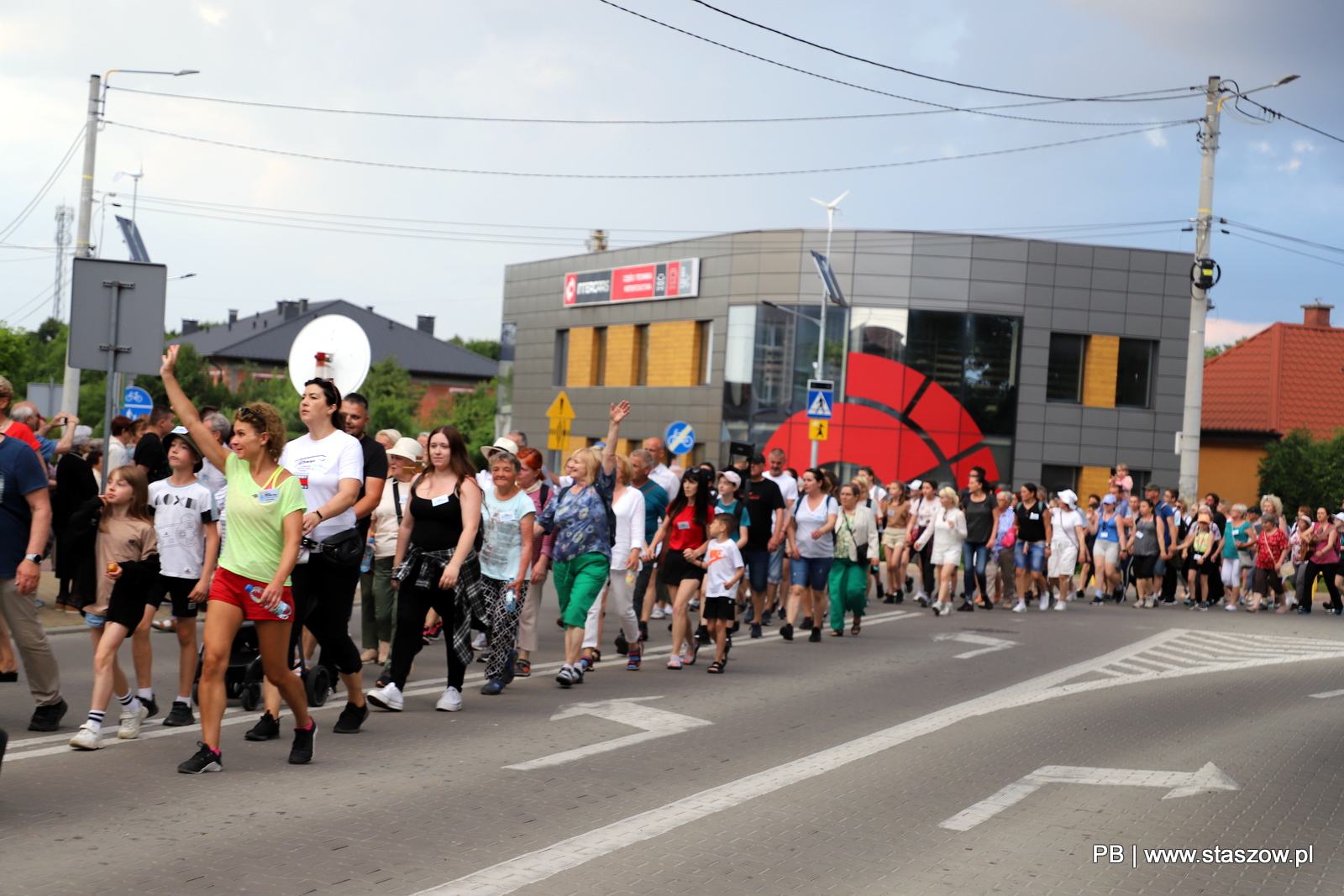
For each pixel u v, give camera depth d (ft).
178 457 26.45
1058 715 33.42
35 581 25.12
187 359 241.35
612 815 21.08
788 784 23.98
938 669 41.96
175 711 26.96
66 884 16.24
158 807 20.26
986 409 131.23
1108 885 18.29
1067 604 72.84
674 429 94.89
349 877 17.03
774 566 54.49
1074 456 132.57
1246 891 18.37
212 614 22.67
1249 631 60.49
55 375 261.03
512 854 18.52
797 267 134.51
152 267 39.60
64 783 21.54
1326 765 27.73
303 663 30.12
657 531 45.29
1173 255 134.41
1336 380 172.55
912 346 131.03
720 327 139.74
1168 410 134.51
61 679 32.42
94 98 86.07
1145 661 46.68
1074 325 132.57
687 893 17.07
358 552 26.27
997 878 18.39
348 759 24.52
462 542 29.14
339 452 26.12
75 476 42.57
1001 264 131.34
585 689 34.91
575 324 161.27
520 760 25.17
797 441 133.69
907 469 130.82
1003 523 67.00
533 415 168.04
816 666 41.73
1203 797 24.12
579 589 35.55
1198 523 75.10
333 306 330.75
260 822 19.61
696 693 35.04
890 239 131.44
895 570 69.15
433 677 36.01
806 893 17.33
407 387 280.51
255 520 22.63
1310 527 75.25
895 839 20.34
